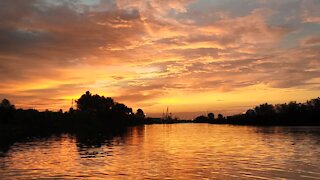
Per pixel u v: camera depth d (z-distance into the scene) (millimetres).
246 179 31172
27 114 162250
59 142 80062
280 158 45781
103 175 33312
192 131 158250
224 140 85062
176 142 79375
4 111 140875
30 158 47438
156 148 62812
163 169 36719
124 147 65375
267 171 35250
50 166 39438
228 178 31750
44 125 155000
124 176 32750
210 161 43000
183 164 40281
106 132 140500
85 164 40812
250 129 167500
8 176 33125
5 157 48812
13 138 95875
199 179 31219
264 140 82750
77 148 63438
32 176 33031
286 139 85625
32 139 91625
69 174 33969
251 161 42781
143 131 159500
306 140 81438
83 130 157125
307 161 42438
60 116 181625
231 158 46125
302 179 31203
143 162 42312
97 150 59188
